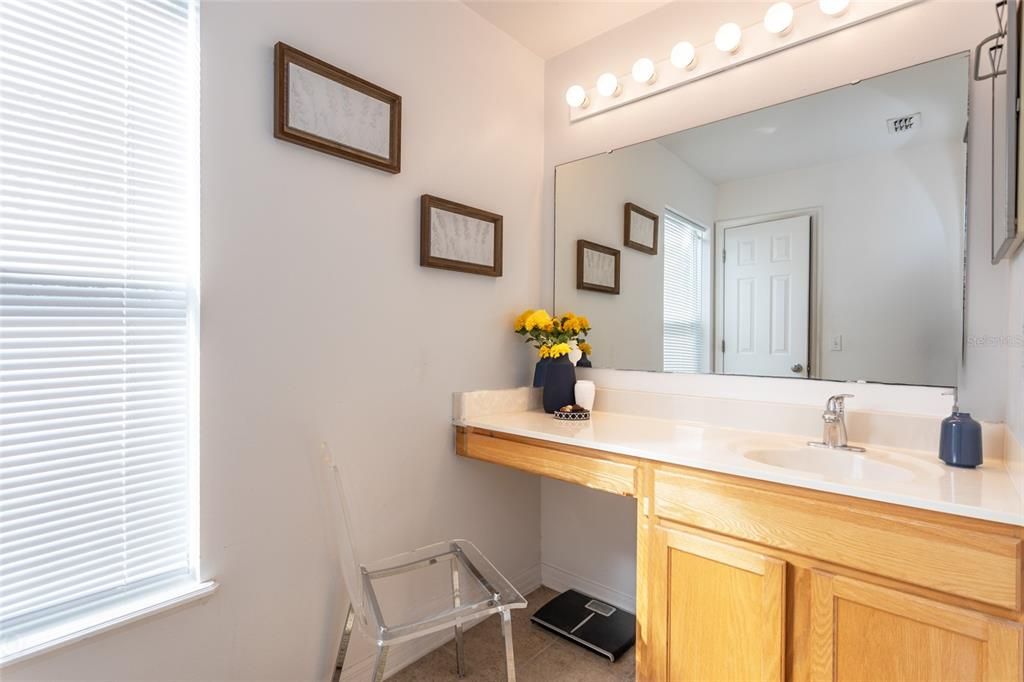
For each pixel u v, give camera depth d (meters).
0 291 1.03
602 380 2.16
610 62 2.14
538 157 2.34
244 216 1.36
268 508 1.42
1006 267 1.32
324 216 1.54
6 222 1.04
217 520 1.31
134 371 1.20
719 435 1.64
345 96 1.56
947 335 1.41
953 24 1.42
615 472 1.51
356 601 1.33
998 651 0.94
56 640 1.04
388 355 1.73
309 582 1.51
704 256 1.87
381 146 1.66
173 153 1.26
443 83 1.91
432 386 1.88
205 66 1.29
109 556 1.16
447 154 1.93
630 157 2.08
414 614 1.42
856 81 1.57
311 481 1.52
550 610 2.10
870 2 1.53
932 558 1.00
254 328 1.38
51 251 1.09
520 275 2.25
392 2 1.74
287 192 1.45
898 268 1.49
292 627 1.47
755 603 1.22
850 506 1.10
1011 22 1.07
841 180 1.59
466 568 1.59
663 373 1.98
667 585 1.39
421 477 1.85
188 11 1.29
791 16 1.62
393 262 1.74
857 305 1.56
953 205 1.41
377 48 1.69
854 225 1.56
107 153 1.16
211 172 1.30
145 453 1.22
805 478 1.15
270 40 1.42
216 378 1.31
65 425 1.10
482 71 2.07
